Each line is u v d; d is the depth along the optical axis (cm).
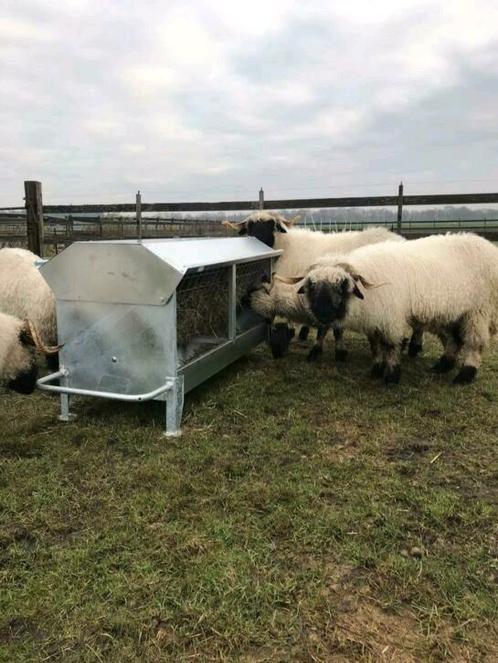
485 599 258
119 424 471
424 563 285
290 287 675
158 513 331
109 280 445
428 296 561
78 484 369
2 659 225
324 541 303
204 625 243
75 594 261
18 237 1252
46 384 493
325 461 405
